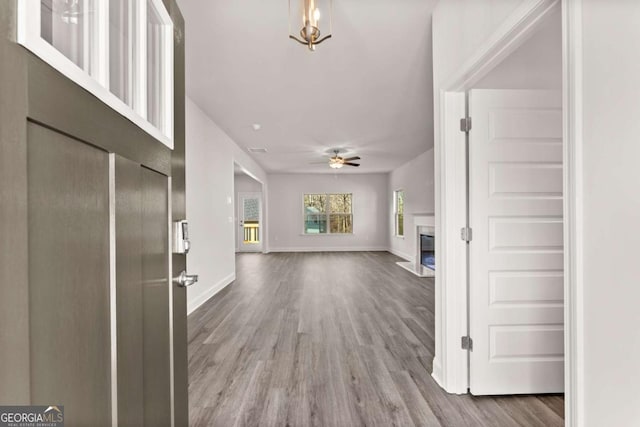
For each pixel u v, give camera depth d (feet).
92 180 2.28
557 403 6.65
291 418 6.13
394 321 11.81
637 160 2.83
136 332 2.94
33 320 1.67
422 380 7.55
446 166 7.08
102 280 2.39
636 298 2.85
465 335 7.09
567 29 3.54
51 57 1.82
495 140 6.91
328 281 19.20
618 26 2.99
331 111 14.44
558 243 6.97
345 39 8.63
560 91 6.98
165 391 3.68
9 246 1.51
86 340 2.18
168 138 3.80
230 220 19.01
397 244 31.94
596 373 3.24
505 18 4.83
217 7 7.34
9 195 1.51
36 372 1.70
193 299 13.30
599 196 3.20
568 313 3.54
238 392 7.02
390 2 7.23
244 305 13.97
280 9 7.43
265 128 17.10
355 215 35.70
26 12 1.63
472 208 6.91
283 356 8.83
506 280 6.93
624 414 2.95
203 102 13.30
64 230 1.95
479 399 6.80
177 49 4.17
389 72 10.58
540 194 6.98
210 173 15.47
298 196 35.68
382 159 26.86
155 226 3.45
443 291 7.18
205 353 9.02
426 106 13.79
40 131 1.76
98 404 2.32
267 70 10.42
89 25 2.35
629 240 2.90
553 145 6.98
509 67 6.92
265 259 29.45
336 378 7.63
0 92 1.46
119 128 2.64
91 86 2.22
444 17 6.98
